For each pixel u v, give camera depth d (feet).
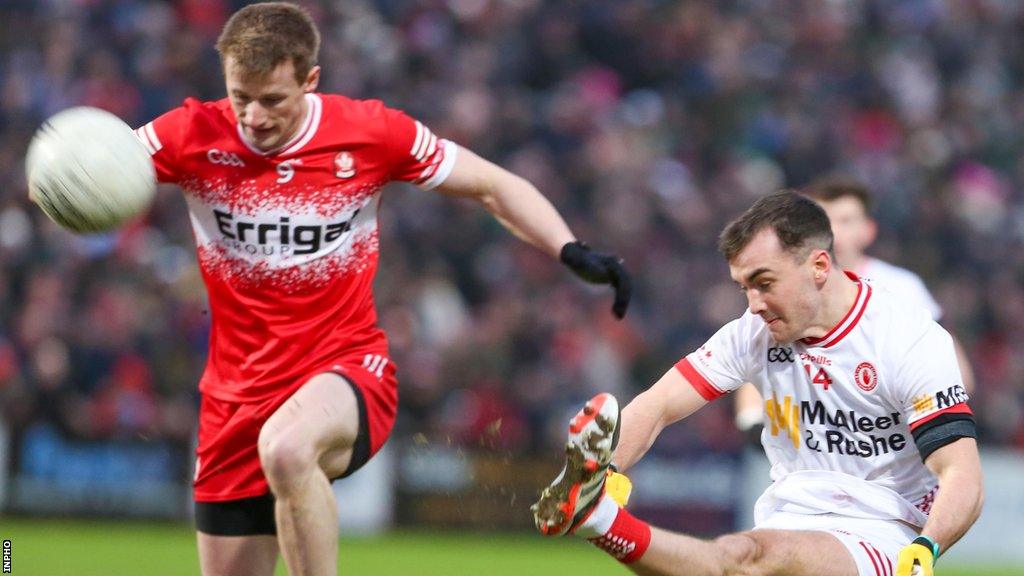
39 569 114.73
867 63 248.11
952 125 246.68
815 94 239.30
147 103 199.41
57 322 158.30
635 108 230.07
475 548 149.89
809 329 63.26
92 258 167.63
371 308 66.95
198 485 66.90
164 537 145.07
